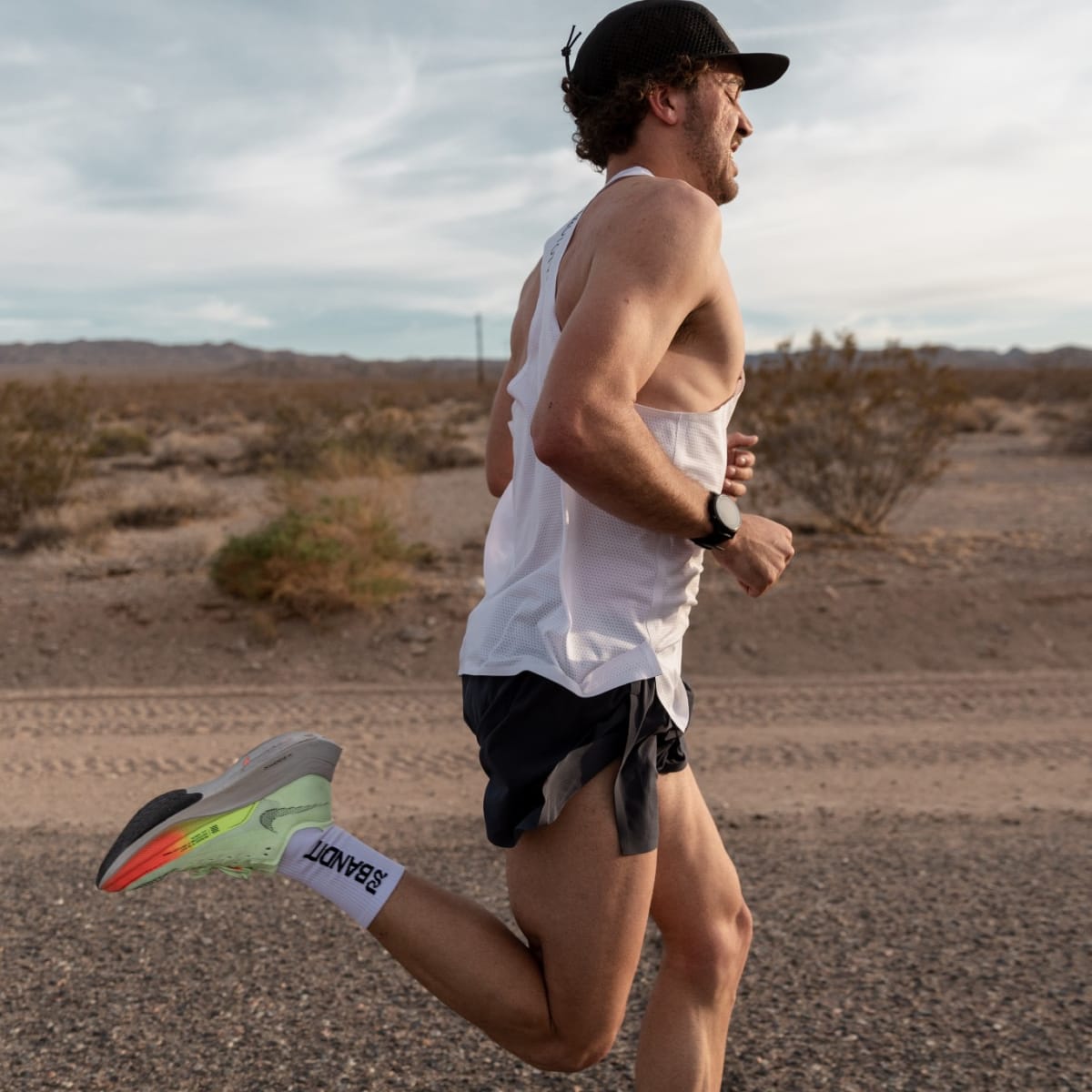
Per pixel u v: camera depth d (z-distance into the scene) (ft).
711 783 19.45
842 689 25.82
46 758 21.26
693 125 6.73
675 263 5.98
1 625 30.37
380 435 76.18
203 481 69.36
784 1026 10.18
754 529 6.86
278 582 30.91
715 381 6.46
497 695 6.45
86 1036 10.11
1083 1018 10.24
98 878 6.18
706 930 7.00
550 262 6.64
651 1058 6.91
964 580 32.55
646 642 6.38
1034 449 80.74
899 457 41.75
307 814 6.43
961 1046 9.78
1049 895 13.34
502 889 14.02
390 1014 10.47
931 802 18.21
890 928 12.41
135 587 33.91
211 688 26.43
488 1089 9.21
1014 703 24.64
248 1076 9.41
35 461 48.62
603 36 6.74
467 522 47.75
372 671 27.89
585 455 5.74
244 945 12.03
